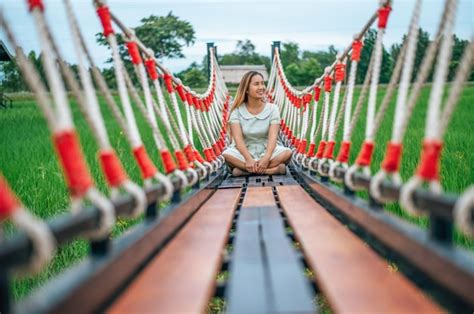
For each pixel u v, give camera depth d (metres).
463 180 5.33
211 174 5.45
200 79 68.88
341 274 2.10
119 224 4.84
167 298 1.90
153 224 2.55
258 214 3.62
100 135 2.19
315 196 4.36
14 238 1.40
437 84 2.01
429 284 1.94
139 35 64.12
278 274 2.18
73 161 1.78
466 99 22.86
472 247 3.79
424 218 4.25
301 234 2.81
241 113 6.58
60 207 5.48
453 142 8.73
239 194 4.79
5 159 8.59
